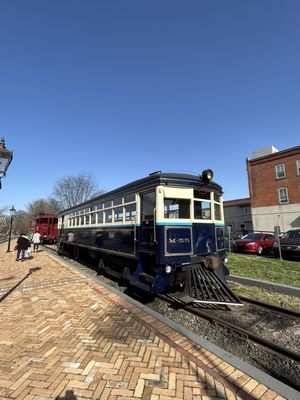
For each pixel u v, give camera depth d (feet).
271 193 91.45
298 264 36.73
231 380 9.73
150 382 9.72
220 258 23.75
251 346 14.44
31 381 9.91
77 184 158.10
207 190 23.72
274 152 95.50
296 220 84.58
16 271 35.01
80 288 24.29
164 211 20.84
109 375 10.21
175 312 19.92
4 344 12.99
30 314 17.29
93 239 35.86
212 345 12.37
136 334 13.93
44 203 227.20
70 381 9.88
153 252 20.77
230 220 124.36
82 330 14.56
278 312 19.21
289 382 11.54
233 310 20.17
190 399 8.79
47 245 95.20
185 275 21.43
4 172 19.36
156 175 21.26
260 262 38.91
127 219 25.79
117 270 29.81
